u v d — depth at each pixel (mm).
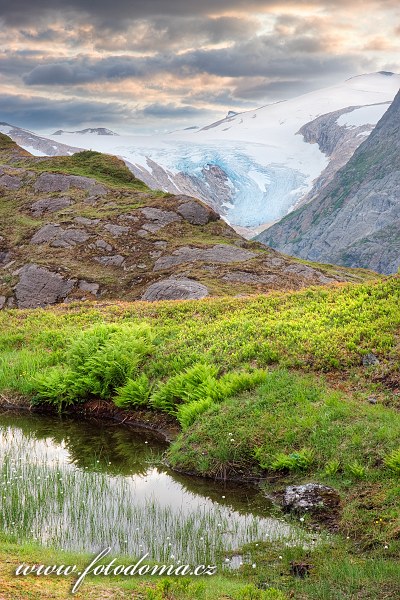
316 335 23016
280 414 18562
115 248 56188
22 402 24906
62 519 13930
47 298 51062
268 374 21031
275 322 25500
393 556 12445
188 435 19188
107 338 26500
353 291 27844
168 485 16906
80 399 24359
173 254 53781
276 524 14352
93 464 18391
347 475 15523
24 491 15297
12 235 60625
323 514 14492
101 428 22250
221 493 16406
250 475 17156
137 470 18094
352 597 10820
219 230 60031
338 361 21141
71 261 55062
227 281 47594
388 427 16703
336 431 17062
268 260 53156
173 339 26516
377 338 21891
